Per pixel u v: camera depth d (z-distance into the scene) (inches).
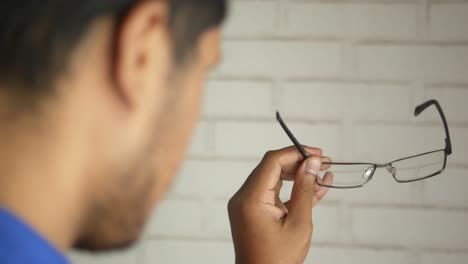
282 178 32.6
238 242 31.4
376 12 44.8
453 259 44.9
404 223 44.9
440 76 44.8
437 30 44.8
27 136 8.3
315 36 44.9
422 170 38.4
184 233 45.4
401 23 44.8
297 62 44.9
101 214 8.5
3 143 8.3
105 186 8.4
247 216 31.4
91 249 8.8
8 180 8.2
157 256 45.4
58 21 8.1
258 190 31.8
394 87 44.8
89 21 8.1
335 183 35.5
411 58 44.8
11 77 8.2
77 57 8.1
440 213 44.9
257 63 45.0
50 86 8.2
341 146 44.9
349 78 44.9
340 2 44.9
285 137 45.0
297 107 45.0
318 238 45.1
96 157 8.3
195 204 45.3
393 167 38.3
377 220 45.0
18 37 8.1
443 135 44.8
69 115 8.2
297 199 31.4
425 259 44.9
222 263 45.3
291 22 45.0
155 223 45.4
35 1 8.1
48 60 8.1
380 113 44.9
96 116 8.2
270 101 45.0
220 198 45.3
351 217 45.0
